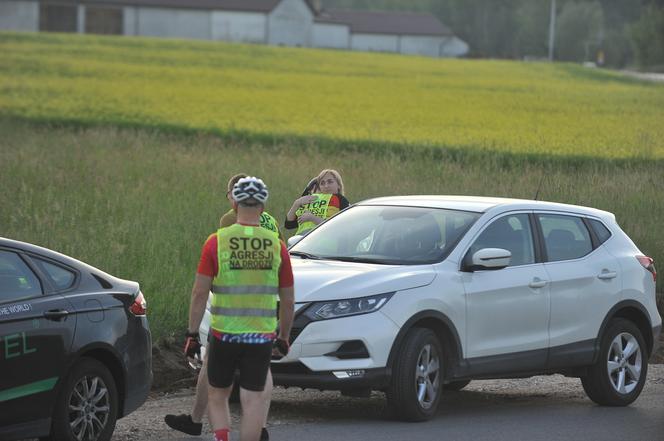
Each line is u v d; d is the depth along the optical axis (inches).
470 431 847.1
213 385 660.7
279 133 3398.1
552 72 7224.4
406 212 981.8
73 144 2559.1
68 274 736.3
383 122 3858.3
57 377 698.2
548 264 982.4
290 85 5280.5
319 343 835.4
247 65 6304.1
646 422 924.6
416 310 867.4
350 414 915.4
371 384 847.1
